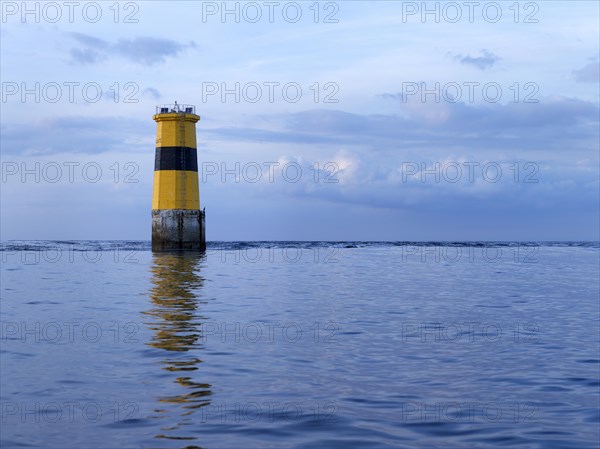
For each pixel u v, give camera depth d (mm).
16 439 6609
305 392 8664
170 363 10367
